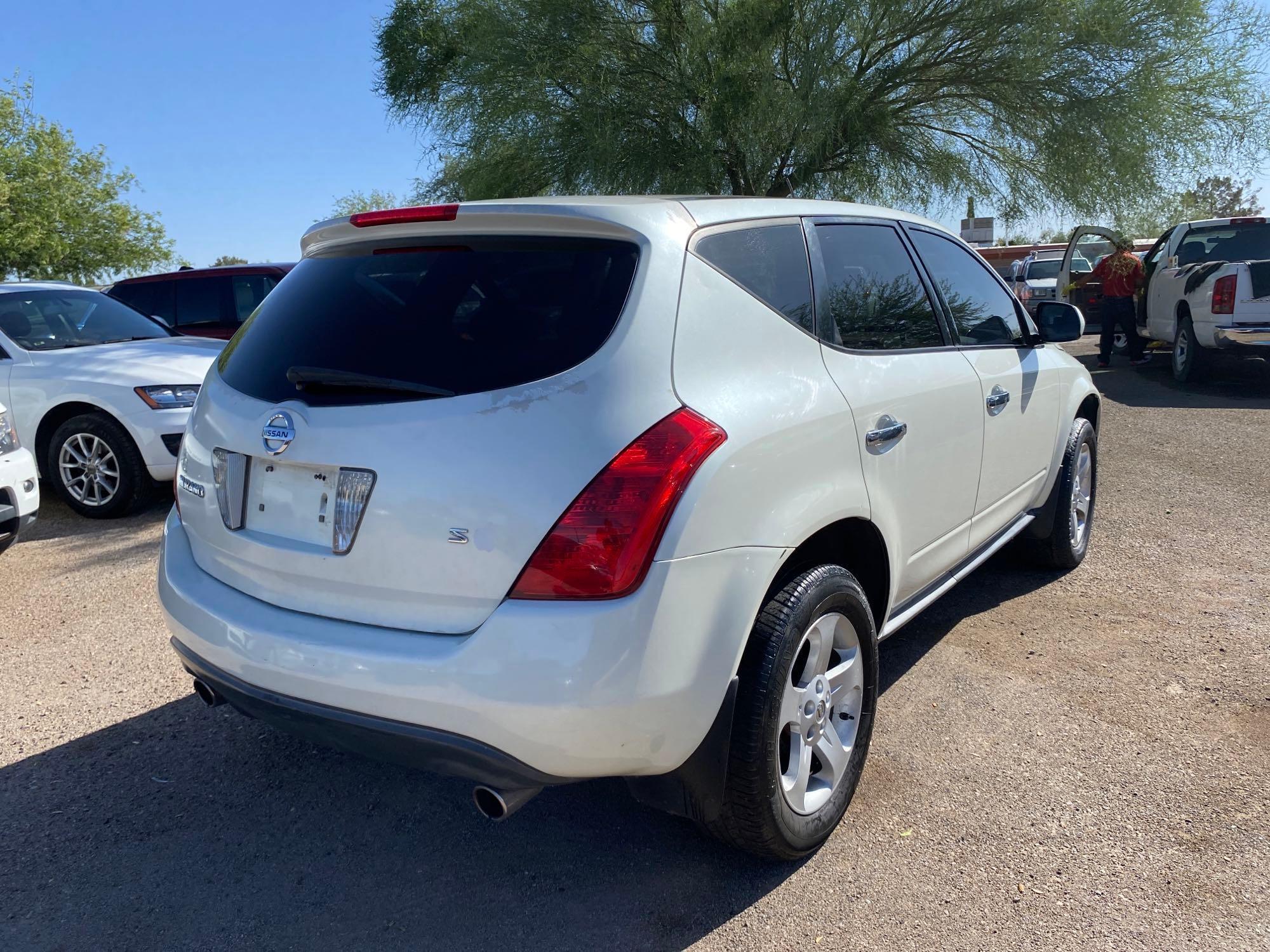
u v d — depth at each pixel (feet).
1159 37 39.78
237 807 10.06
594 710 6.85
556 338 7.53
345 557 7.66
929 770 10.39
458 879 8.84
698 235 8.43
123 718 11.99
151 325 25.63
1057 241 99.81
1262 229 39.29
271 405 8.29
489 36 41.42
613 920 8.23
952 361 11.75
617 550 6.91
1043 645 13.50
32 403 21.61
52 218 95.40
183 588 8.90
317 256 9.42
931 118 45.96
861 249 10.82
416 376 7.66
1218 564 16.56
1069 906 8.23
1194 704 11.64
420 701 7.10
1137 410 32.37
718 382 7.92
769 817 8.16
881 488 9.70
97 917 8.37
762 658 7.95
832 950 7.82
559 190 44.50
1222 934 7.86
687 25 39.96
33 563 18.42
